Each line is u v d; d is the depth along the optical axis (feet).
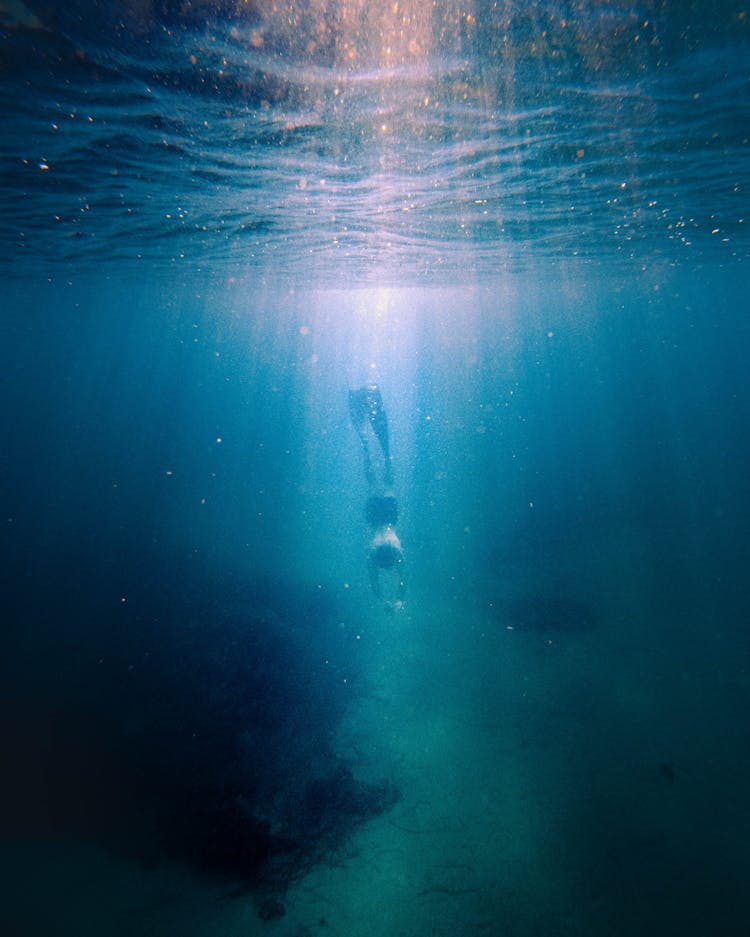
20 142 24.34
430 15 14.24
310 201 36.01
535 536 64.03
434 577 53.67
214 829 22.61
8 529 68.18
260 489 97.25
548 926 18.20
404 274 79.10
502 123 22.86
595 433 147.43
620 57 17.11
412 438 169.99
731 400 178.70
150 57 16.53
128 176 29.66
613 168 30.63
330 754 27.55
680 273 101.55
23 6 13.96
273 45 15.75
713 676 31.91
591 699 31.12
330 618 44.50
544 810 23.29
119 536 66.54
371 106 20.56
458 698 32.50
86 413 266.16
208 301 118.73
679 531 59.26
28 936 19.15
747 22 15.31
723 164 30.58
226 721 29.40
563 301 144.25
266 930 19.10
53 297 106.73
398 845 22.26
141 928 19.34
